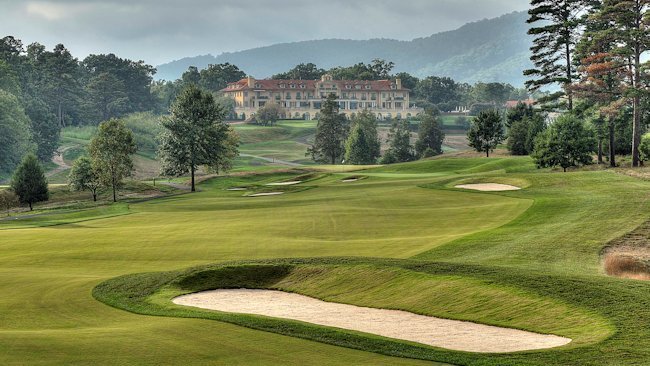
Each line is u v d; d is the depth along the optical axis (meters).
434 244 41.75
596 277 28.02
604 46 97.75
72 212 78.44
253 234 50.00
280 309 28.66
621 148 106.19
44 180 96.56
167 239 48.62
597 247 37.81
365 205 64.50
